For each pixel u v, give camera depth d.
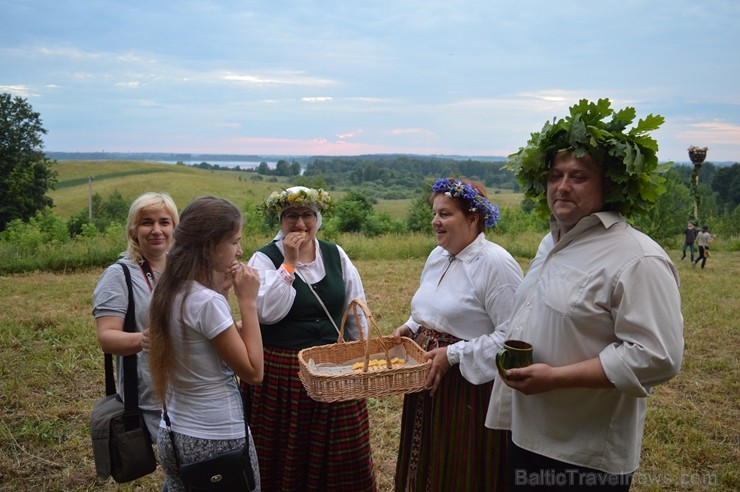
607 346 2.09
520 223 24.09
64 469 4.02
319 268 3.27
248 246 15.41
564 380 2.06
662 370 1.98
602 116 2.24
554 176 2.30
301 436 3.04
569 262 2.22
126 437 2.79
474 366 2.75
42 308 8.85
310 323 3.15
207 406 2.30
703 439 4.50
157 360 2.26
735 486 3.87
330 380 2.62
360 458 3.11
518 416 2.35
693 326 8.08
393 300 9.68
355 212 22.25
